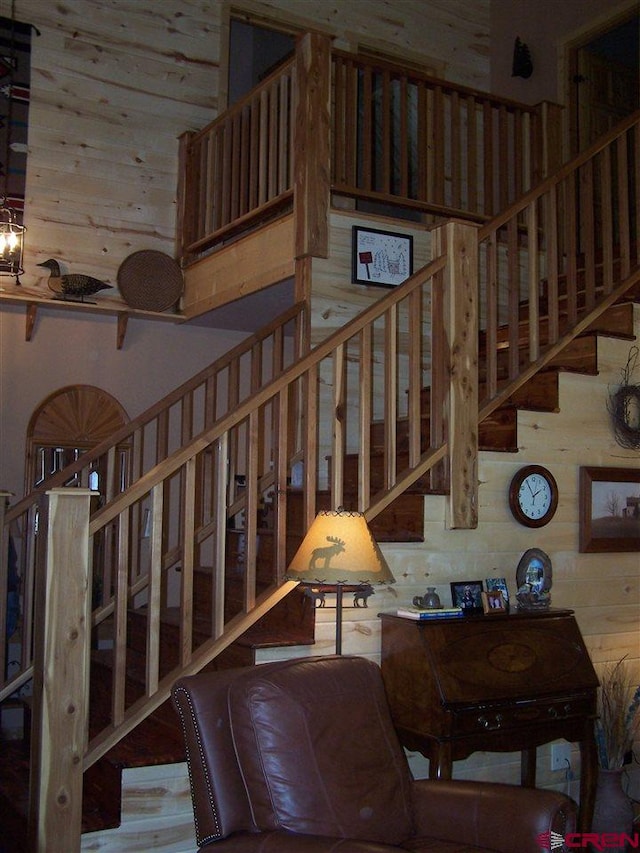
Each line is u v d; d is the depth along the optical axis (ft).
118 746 10.05
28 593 13.50
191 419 15.37
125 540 9.85
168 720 10.57
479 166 22.11
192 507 10.35
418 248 15.75
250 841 7.44
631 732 12.46
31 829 9.11
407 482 11.68
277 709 7.96
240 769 7.93
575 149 21.02
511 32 22.82
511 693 10.37
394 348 11.86
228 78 19.95
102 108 18.45
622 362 13.71
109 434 17.99
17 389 17.20
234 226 16.70
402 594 11.48
